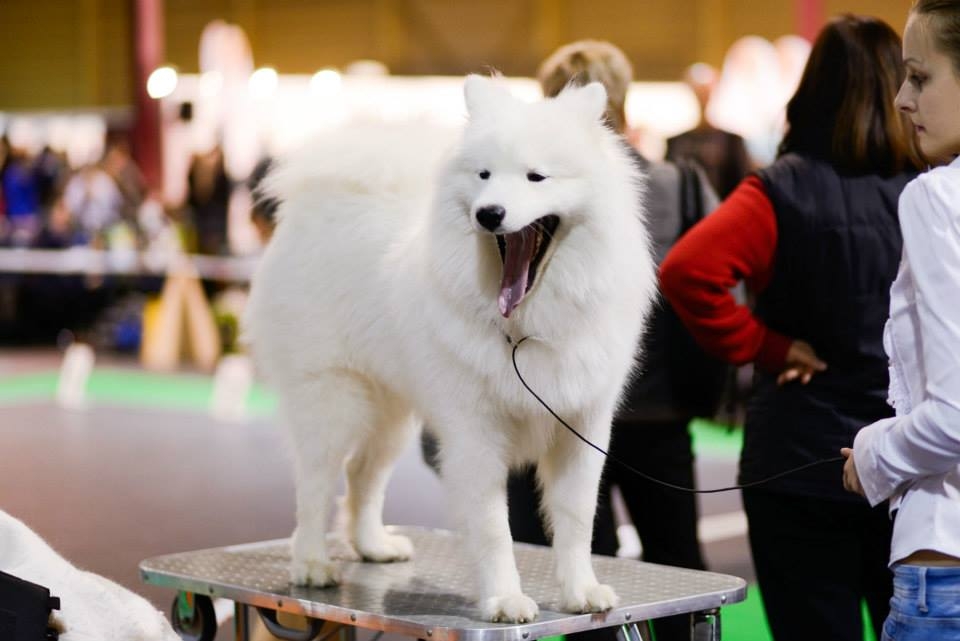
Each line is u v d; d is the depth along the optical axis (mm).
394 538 3326
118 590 2412
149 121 14867
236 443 8500
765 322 3092
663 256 3518
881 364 2877
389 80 12523
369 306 2959
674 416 3490
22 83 16812
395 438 3295
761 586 3055
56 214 13695
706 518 6422
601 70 3404
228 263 12719
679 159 3693
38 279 13984
